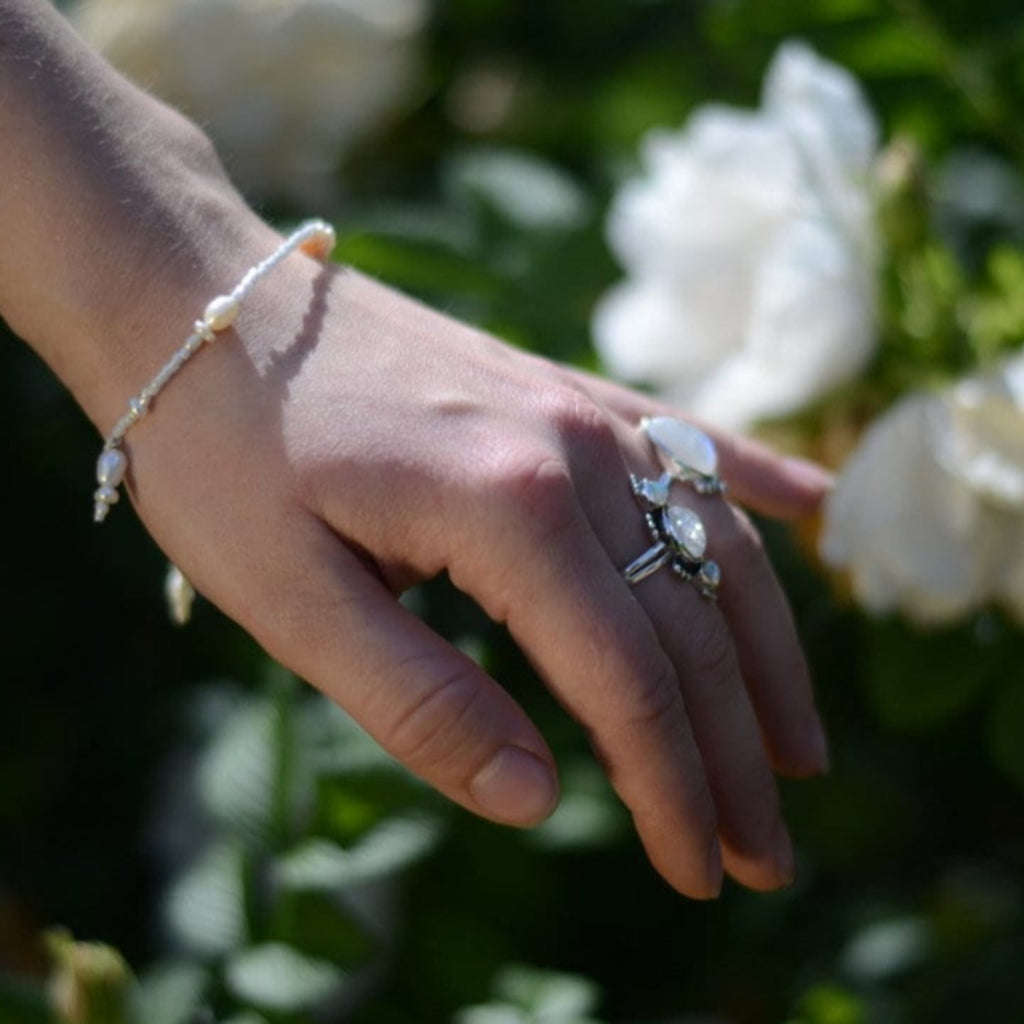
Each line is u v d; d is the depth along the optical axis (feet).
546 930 2.38
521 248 2.44
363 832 2.06
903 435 2.05
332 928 2.04
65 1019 1.97
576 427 1.83
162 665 2.51
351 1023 2.23
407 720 1.77
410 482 1.78
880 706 2.14
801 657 1.94
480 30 2.84
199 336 1.83
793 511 2.07
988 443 2.05
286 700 2.10
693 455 1.92
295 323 1.86
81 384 1.88
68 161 1.85
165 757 2.43
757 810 1.87
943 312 2.10
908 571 2.06
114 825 2.45
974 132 2.49
